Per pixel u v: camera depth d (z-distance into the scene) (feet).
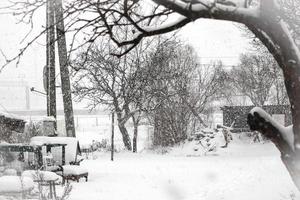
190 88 133.49
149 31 21.48
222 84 146.20
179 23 21.38
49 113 79.15
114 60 109.09
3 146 59.72
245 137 124.98
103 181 60.29
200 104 135.85
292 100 20.65
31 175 45.57
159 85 117.29
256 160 79.36
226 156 100.63
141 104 118.21
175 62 128.57
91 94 120.67
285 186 42.09
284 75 20.72
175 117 126.00
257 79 138.82
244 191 42.80
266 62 138.00
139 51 112.47
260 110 21.17
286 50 20.29
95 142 138.92
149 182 57.98
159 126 127.24
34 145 59.36
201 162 83.71
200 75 137.80
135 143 124.98
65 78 84.84
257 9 20.11
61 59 76.43
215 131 128.77
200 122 132.36
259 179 48.21
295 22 24.58
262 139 121.60
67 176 58.08
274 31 20.10
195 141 122.72
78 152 73.46
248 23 20.16
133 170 73.15
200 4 20.04
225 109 132.77
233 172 61.00
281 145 20.99
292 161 20.79
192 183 54.80
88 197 46.68
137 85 112.78
